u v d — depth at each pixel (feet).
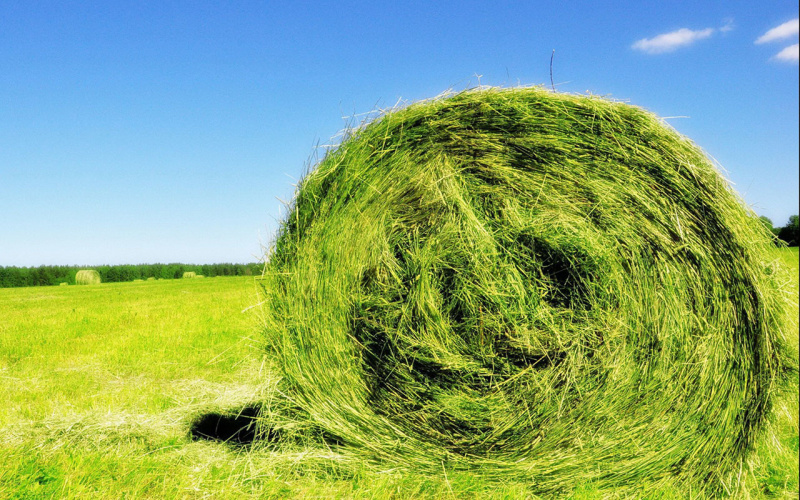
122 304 54.08
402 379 11.28
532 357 10.77
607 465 10.77
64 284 149.79
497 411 10.89
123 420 14.33
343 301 11.55
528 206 11.12
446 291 11.00
